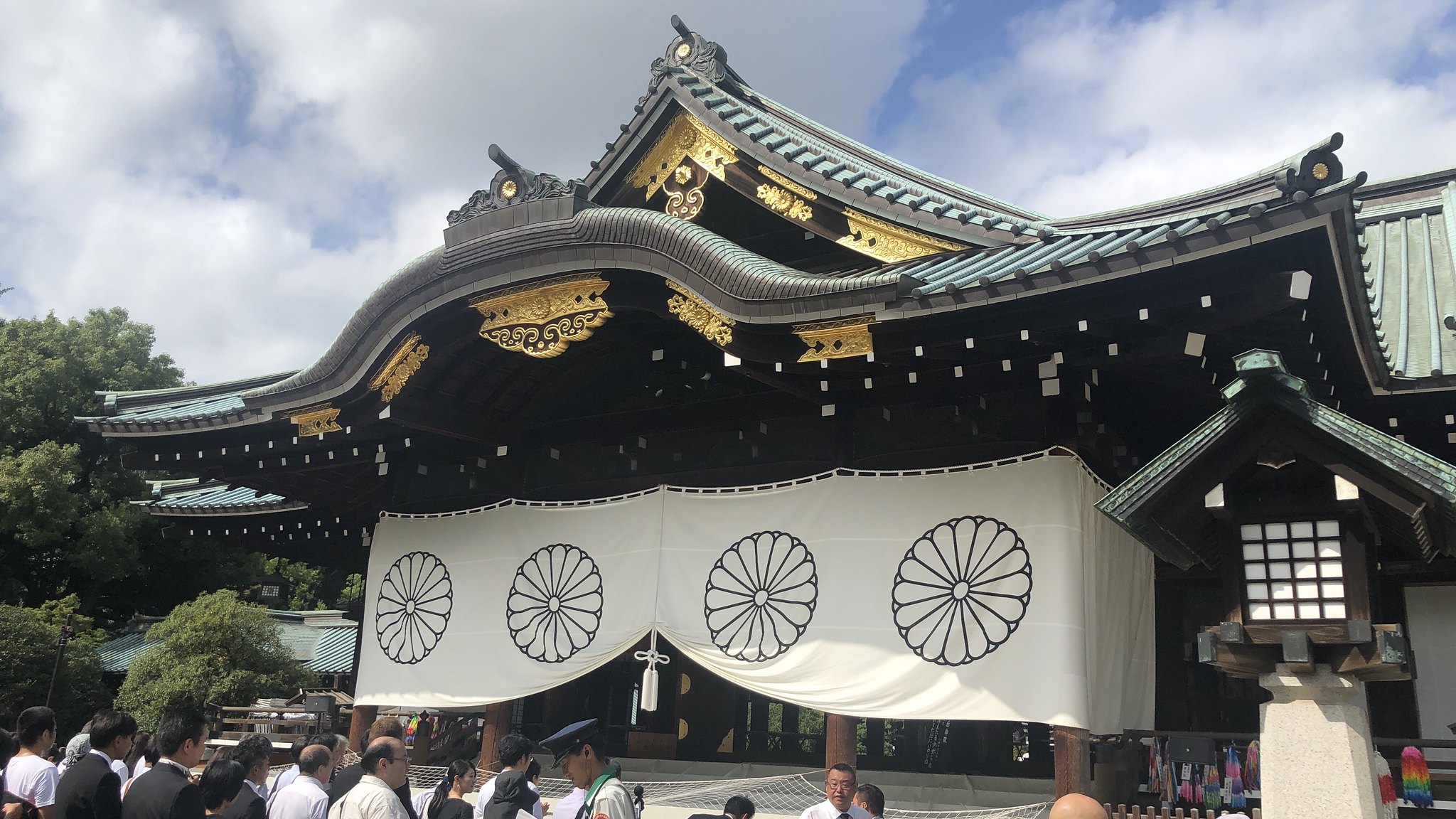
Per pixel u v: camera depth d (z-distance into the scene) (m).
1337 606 4.42
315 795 5.55
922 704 8.34
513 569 11.00
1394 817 6.13
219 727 14.09
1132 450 9.84
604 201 11.05
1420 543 4.68
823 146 10.95
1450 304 10.46
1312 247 6.16
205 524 16.14
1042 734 10.40
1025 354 8.02
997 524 8.50
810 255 10.73
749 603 9.45
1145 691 9.21
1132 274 6.61
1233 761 7.84
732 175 10.12
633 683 12.89
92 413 33.84
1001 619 8.26
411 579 11.77
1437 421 8.43
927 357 8.16
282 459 12.46
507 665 10.69
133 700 22.61
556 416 11.65
